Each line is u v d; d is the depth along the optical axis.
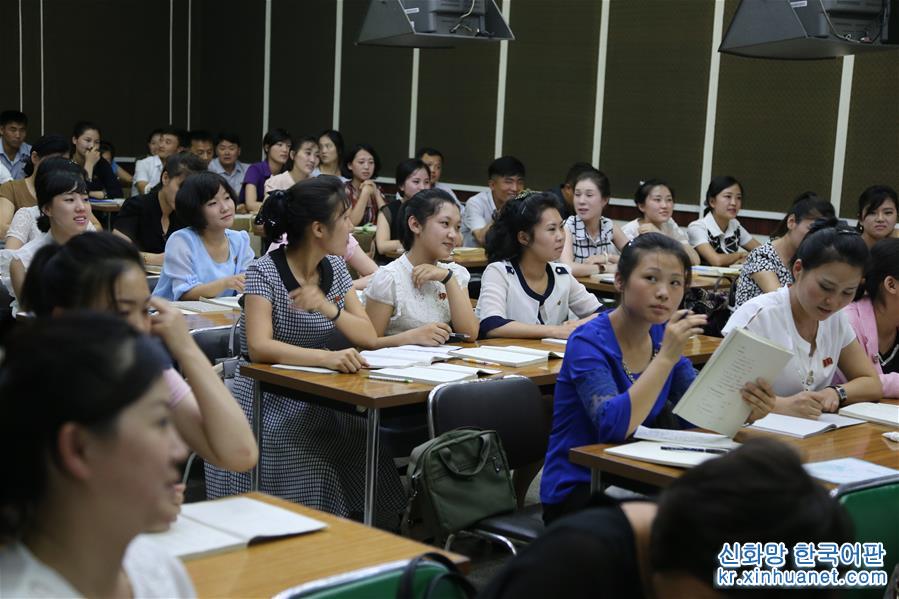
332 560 1.62
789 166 7.22
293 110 10.70
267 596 1.48
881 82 6.75
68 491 1.01
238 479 3.34
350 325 3.42
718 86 7.55
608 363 2.68
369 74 9.92
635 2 7.96
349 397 2.96
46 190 4.21
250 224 6.66
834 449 2.56
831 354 3.10
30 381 0.97
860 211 5.91
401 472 3.82
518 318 4.04
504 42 8.80
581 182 6.33
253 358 3.29
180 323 1.93
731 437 2.52
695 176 7.71
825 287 2.84
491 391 3.03
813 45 5.02
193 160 5.59
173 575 1.27
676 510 1.10
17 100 10.97
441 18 5.49
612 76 8.14
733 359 2.44
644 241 2.65
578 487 2.65
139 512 1.04
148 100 11.72
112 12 11.39
